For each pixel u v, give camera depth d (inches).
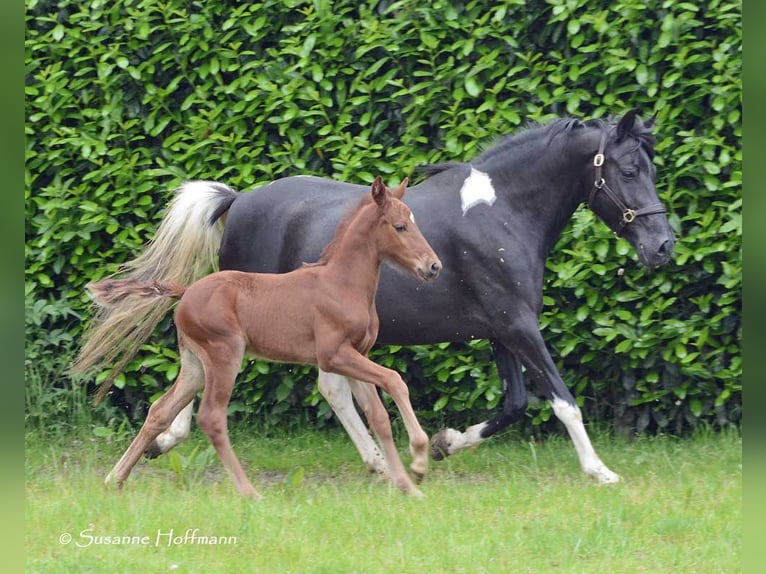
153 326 387.2
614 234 403.9
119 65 453.7
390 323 397.4
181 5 461.1
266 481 409.7
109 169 454.3
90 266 467.2
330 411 464.1
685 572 287.9
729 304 432.8
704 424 456.4
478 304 392.2
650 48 434.0
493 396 438.3
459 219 391.2
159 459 430.9
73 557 296.0
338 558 292.7
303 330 360.2
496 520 331.9
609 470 392.2
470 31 440.1
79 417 464.8
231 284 362.6
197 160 456.8
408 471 413.1
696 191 431.2
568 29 427.5
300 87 448.1
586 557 299.1
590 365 451.5
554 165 391.9
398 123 454.0
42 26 468.8
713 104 418.0
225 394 359.3
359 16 458.9
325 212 399.5
